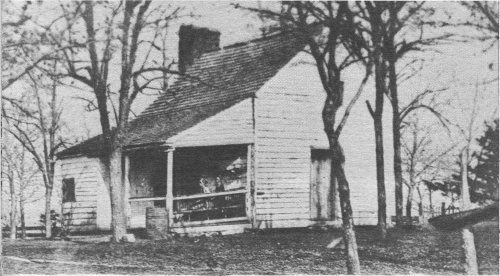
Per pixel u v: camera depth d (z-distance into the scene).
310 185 22.83
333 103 14.05
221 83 24.20
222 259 16.03
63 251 16.91
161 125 23.19
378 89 18.70
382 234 18.94
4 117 21.95
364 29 15.05
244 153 22.17
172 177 22.31
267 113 22.17
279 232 21.56
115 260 15.79
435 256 16.75
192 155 23.02
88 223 25.19
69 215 25.98
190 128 21.23
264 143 21.95
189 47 26.30
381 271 15.09
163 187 23.30
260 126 22.00
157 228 19.97
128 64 18.72
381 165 18.94
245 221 21.52
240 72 24.20
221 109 21.89
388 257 16.72
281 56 23.31
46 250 17.09
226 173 22.42
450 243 18.47
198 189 22.73
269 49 24.31
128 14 18.22
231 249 17.58
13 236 25.11
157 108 25.45
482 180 24.59
